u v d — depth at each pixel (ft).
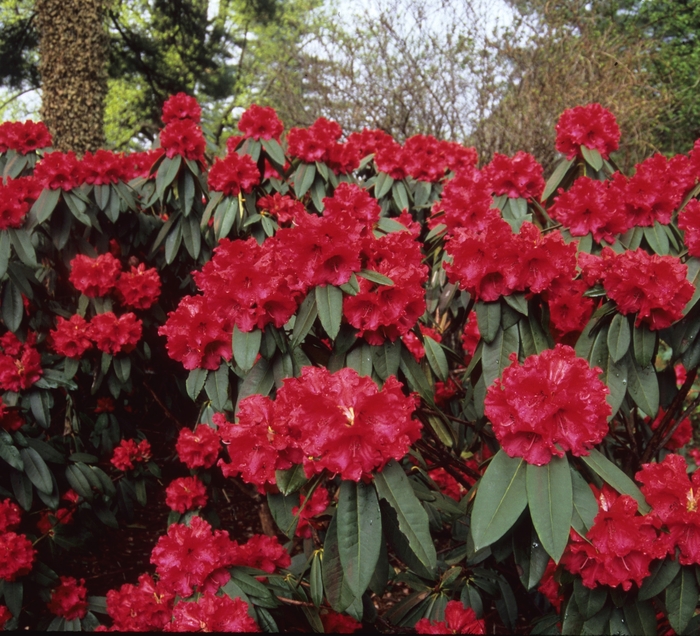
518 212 7.79
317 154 8.65
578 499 3.95
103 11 16.98
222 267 4.82
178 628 4.46
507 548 4.41
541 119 17.20
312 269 4.39
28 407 7.73
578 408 3.76
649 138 19.53
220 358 5.10
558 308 5.74
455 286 7.05
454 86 18.48
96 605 7.50
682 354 5.57
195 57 41.55
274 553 5.74
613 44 19.90
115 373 9.01
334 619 5.43
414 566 4.14
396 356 4.67
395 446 3.63
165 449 11.55
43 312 9.16
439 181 10.84
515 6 18.62
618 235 6.82
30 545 6.96
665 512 4.06
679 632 4.09
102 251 9.55
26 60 36.35
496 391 3.97
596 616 4.43
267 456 4.17
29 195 8.05
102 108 17.10
